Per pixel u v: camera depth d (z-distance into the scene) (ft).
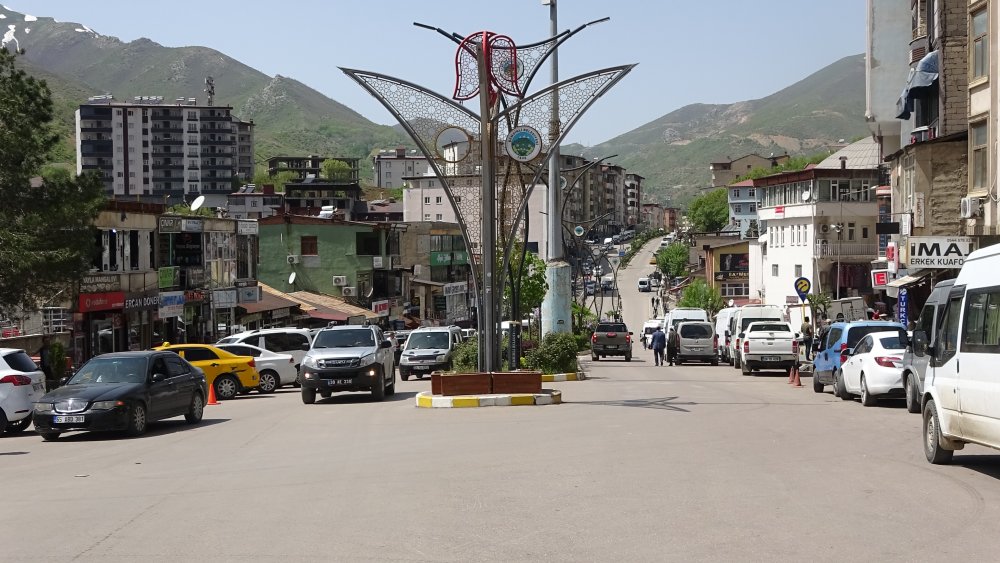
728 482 36.14
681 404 71.00
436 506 32.35
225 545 27.30
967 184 98.32
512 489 35.22
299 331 116.67
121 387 63.82
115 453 53.21
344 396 92.68
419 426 58.90
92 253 100.42
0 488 40.78
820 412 64.44
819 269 233.35
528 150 74.08
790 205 248.11
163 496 36.24
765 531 27.96
